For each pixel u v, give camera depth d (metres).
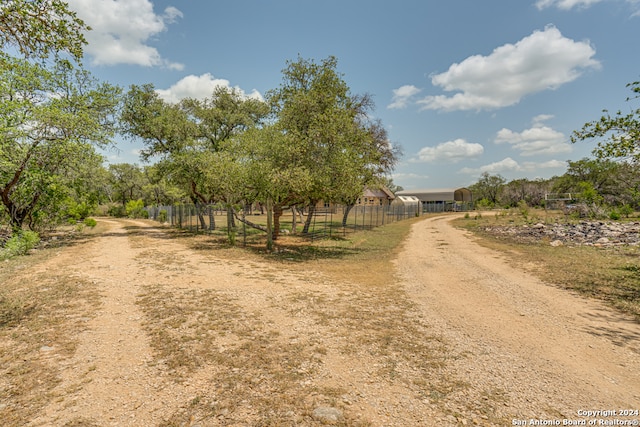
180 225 24.28
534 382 3.62
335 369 3.78
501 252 13.28
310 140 12.47
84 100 15.94
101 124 16.88
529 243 15.68
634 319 5.77
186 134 19.22
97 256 11.41
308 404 3.06
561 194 43.78
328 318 5.55
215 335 4.68
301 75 15.95
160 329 4.88
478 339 4.84
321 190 13.64
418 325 5.36
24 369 3.65
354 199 20.44
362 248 14.64
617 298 6.92
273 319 5.43
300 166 12.12
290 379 3.52
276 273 9.17
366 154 17.69
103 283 7.50
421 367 3.89
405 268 10.29
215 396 3.17
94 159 16.00
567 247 13.95
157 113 19.81
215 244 15.15
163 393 3.21
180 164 18.14
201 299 6.42
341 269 10.00
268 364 3.85
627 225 19.61
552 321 5.66
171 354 4.07
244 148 12.89
